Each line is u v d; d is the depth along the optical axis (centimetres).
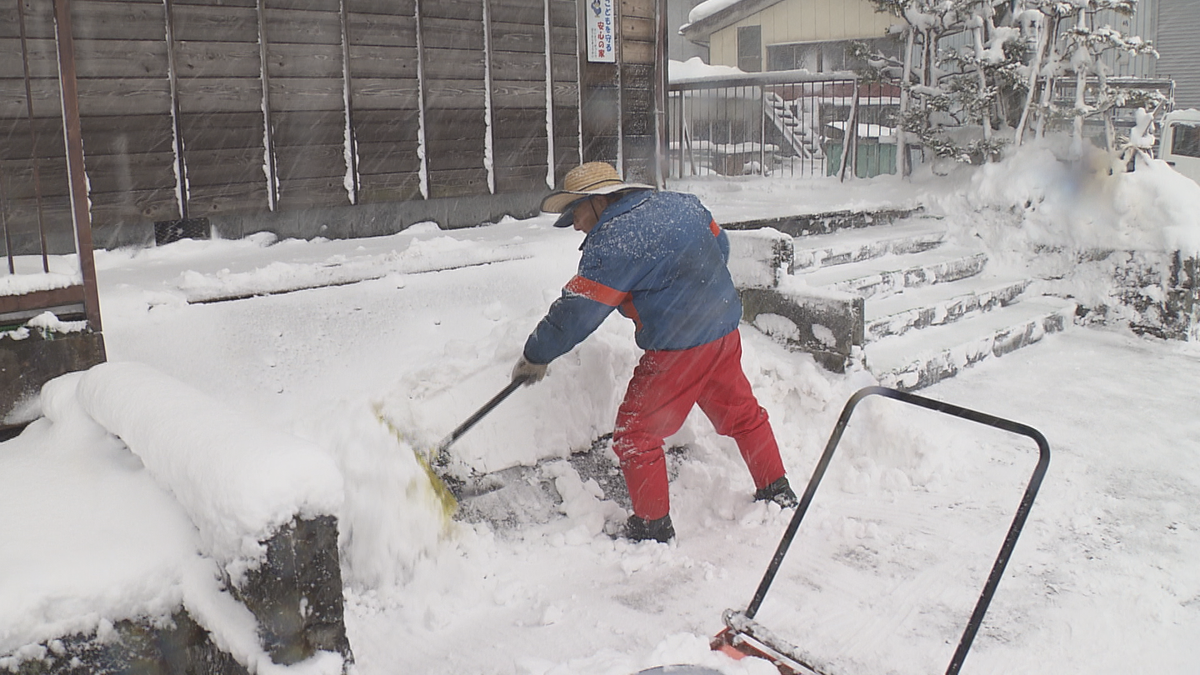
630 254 341
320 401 357
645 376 367
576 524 384
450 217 677
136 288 412
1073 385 582
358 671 283
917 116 898
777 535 382
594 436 427
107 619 221
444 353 411
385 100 623
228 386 361
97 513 248
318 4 583
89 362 331
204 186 549
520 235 613
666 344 360
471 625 315
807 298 502
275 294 442
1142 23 1445
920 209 830
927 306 631
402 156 638
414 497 347
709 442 448
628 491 410
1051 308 714
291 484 220
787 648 270
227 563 226
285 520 218
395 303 457
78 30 494
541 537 376
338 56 597
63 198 498
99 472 273
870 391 291
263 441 232
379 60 616
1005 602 327
